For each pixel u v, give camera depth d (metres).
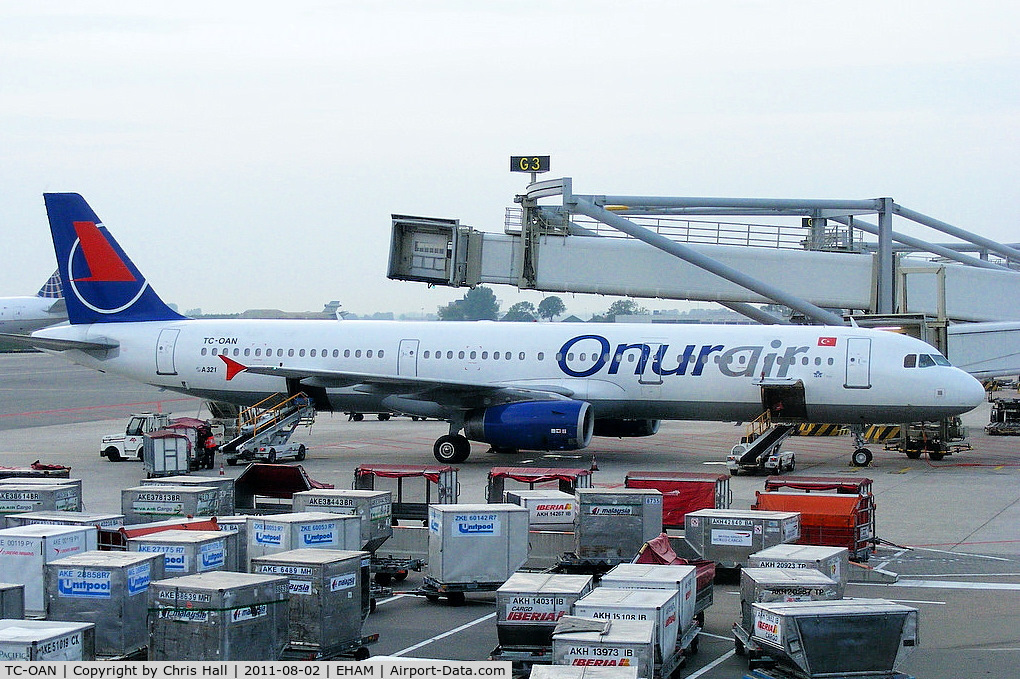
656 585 50.81
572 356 134.62
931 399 121.19
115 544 64.56
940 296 143.12
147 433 124.62
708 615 62.19
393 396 139.25
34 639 41.94
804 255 144.12
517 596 49.78
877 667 44.56
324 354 143.38
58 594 50.53
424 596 67.25
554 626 49.38
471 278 144.62
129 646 50.44
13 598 50.03
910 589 68.06
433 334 141.62
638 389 131.62
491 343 138.75
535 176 140.12
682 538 74.69
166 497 75.12
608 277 142.88
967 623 59.44
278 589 48.22
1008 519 92.56
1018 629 58.09
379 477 86.56
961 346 146.75
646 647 41.34
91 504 102.00
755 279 136.25
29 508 76.06
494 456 140.88
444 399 134.25
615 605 46.22
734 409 128.62
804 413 125.69
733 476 120.56
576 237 142.75
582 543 71.81
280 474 86.56
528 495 76.94
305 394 142.50
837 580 59.09
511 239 143.88
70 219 151.75
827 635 44.47
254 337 146.25
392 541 75.06
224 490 79.56
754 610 48.75
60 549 57.88
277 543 61.03
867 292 144.00
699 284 143.88
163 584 46.16
